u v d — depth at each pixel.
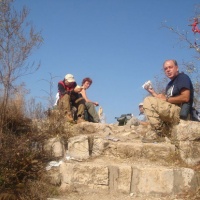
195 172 3.76
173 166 3.94
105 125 4.93
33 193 3.42
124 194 3.64
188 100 4.44
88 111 5.54
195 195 3.53
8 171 3.46
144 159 4.14
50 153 4.06
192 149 4.07
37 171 3.68
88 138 4.28
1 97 4.17
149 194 3.63
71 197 3.51
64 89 5.21
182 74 4.55
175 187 3.65
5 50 4.22
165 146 4.16
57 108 4.78
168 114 4.37
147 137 4.54
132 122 5.79
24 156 3.68
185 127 4.12
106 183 3.66
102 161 4.05
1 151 3.62
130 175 3.68
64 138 4.33
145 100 4.56
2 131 3.99
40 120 4.52
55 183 3.67
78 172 3.68
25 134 4.20
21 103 4.38
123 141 4.45
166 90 4.71
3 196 3.27
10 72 4.21
